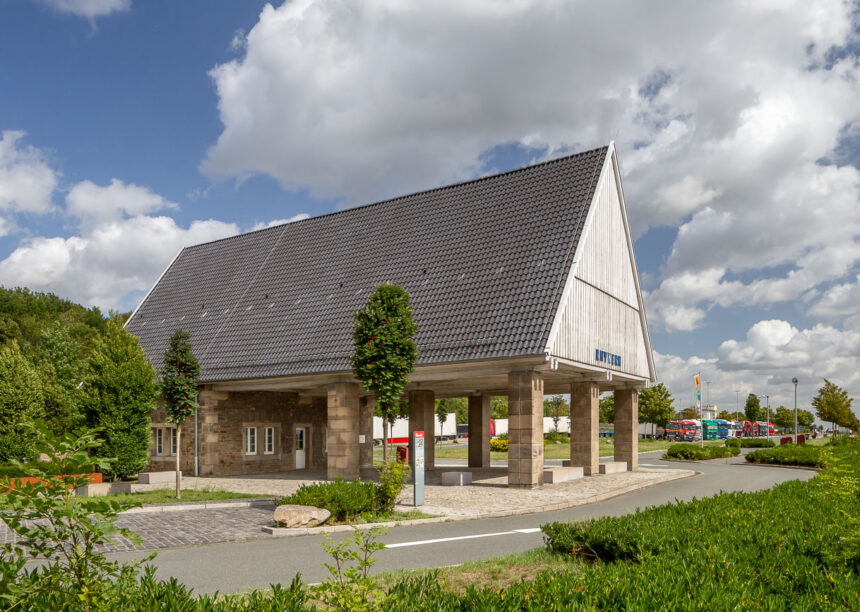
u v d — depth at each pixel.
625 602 5.45
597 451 31.39
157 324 38.16
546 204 29.19
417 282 29.61
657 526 9.48
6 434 27.00
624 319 32.66
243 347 32.38
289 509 14.91
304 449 36.59
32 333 63.28
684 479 29.92
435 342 26.19
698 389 66.50
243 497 21.56
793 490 13.95
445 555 11.66
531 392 24.39
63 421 34.38
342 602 5.14
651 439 86.38
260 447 34.03
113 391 25.28
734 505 11.48
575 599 5.45
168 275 41.94
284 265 36.53
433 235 31.73
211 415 32.09
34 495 4.57
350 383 28.31
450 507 19.23
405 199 35.09
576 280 27.08
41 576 4.69
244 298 35.94
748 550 7.84
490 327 25.45
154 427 34.00
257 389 31.44
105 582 4.76
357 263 33.19
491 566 9.74
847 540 7.48
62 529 4.71
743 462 43.12
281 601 5.21
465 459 50.72
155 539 13.89
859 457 26.77
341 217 37.09
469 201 32.19
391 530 15.20
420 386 34.44
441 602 5.40
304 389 33.72
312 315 31.75
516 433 24.59
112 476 26.33
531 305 25.31
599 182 28.62
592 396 30.81
